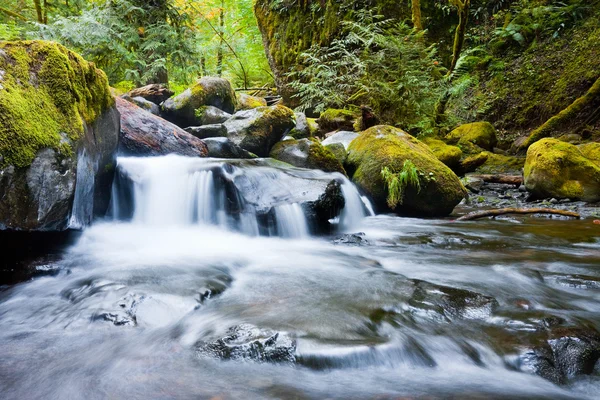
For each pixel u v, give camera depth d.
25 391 1.73
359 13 12.59
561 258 3.82
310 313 2.45
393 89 10.69
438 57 12.93
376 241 4.66
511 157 10.07
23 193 2.90
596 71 10.62
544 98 11.44
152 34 11.63
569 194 6.97
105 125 4.18
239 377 1.81
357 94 11.66
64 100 3.37
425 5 13.73
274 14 17.38
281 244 4.55
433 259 3.89
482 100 12.55
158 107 8.28
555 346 2.05
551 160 7.09
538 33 12.27
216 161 5.65
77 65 3.71
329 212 5.15
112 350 2.07
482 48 13.05
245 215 4.86
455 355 2.03
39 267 3.18
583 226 5.36
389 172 6.25
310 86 12.08
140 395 1.69
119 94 8.73
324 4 15.31
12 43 3.29
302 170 5.94
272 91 18.83
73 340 2.18
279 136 7.41
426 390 1.73
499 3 13.19
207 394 1.68
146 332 2.26
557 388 1.79
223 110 9.04
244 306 2.60
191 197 5.02
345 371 1.87
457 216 6.41
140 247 4.06
